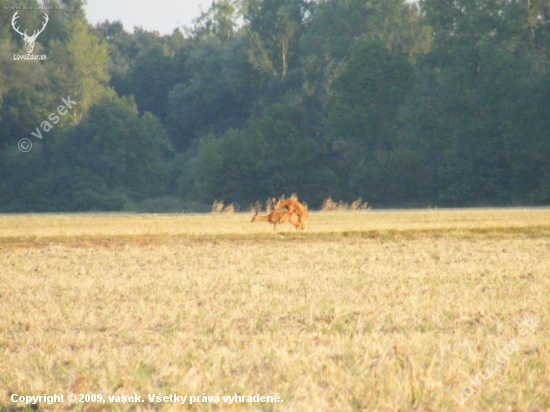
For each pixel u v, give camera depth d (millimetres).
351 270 76625
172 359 40625
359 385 36188
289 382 36875
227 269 77812
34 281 69188
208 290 63781
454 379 37438
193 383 36000
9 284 67438
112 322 50344
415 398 34781
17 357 41312
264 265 81938
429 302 57312
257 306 56031
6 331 48219
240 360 40500
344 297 59969
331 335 46188
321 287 65312
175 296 60562
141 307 55312
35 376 38094
